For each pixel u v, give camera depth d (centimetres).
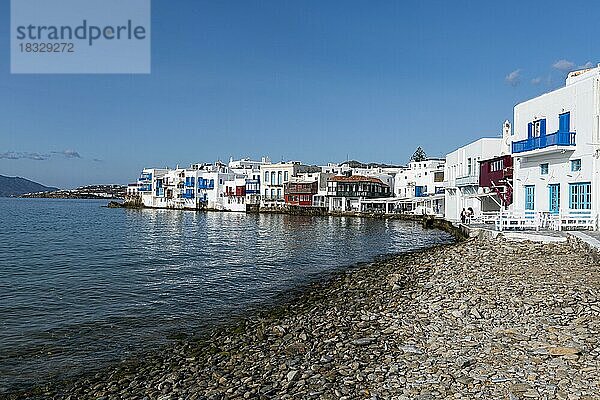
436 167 12694
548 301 1641
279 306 2102
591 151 3362
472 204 6081
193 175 16350
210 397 1067
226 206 15150
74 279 2867
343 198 12294
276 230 7300
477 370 1066
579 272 2217
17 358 1490
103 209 16712
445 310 1619
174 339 1661
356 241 5481
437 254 3528
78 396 1196
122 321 1912
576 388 948
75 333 1755
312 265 3491
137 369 1368
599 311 1488
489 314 1521
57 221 9275
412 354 1215
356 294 2208
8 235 6075
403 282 2350
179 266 3434
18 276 2967
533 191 4081
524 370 1047
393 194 13312
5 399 1208
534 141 3934
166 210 16312
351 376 1105
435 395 961
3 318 1962
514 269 2380
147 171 19025
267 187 14512
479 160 5594
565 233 3166
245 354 1395
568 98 3622
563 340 1220
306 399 1002
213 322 1880
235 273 3116
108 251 4394
